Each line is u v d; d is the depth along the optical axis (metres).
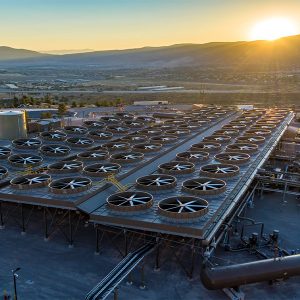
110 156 59.75
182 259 40.25
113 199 42.75
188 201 41.59
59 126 100.44
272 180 57.22
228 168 53.47
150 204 40.69
